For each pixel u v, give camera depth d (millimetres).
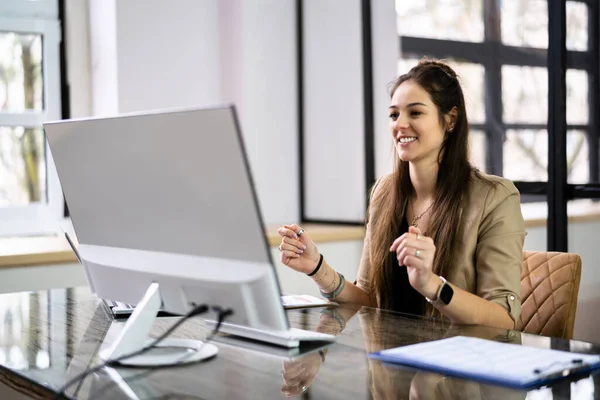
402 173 1971
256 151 3723
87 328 1589
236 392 1086
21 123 3406
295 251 1907
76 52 3529
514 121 3000
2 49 3367
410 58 3375
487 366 1170
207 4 3656
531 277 1999
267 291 1154
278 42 3773
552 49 2854
